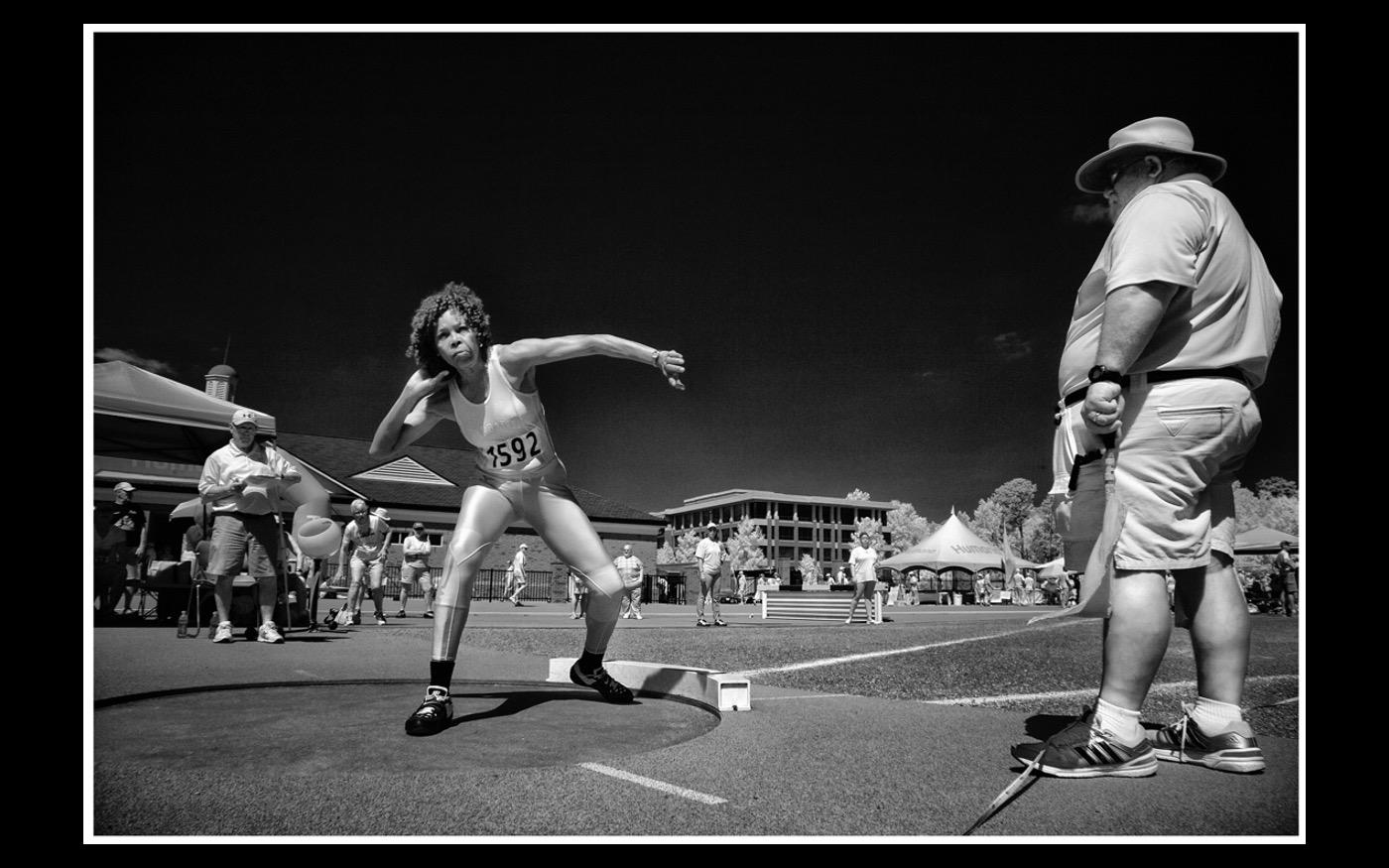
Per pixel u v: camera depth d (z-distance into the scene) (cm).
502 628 1319
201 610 1013
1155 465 300
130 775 285
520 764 312
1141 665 297
